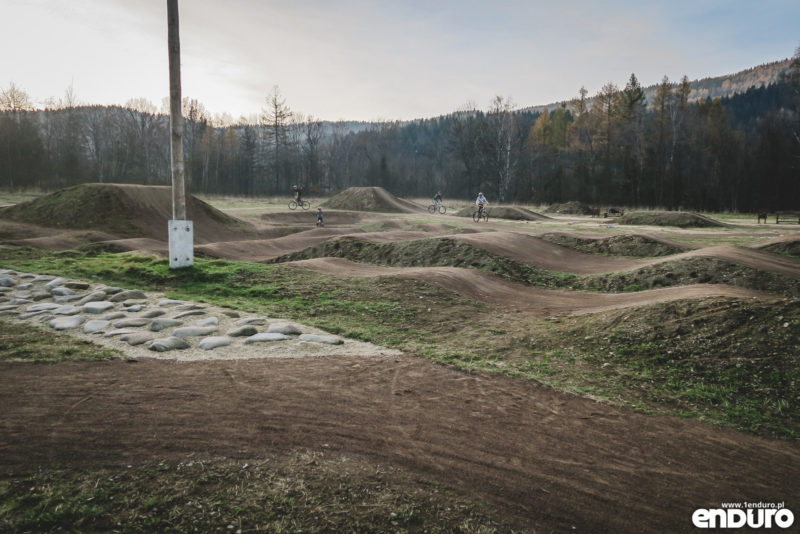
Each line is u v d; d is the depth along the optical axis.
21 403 3.82
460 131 86.44
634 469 3.29
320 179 97.56
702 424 4.15
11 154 55.81
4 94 56.06
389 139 128.12
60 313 6.99
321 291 9.09
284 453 3.20
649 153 63.91
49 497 2.57
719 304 6.39
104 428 3.43
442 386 4.76
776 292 10.54
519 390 4.77
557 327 7.19
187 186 71.12
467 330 7.14
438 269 11.41
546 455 3.43
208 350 5.62
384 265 14.78
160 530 2.36
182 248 10.70
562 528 2.58
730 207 62.91
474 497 2.82
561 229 26.69
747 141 68.69
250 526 2.42
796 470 3.38
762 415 4.32
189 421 3.61
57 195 23.80
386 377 4.93
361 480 2.92
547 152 79.94
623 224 33.25
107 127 75.56
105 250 15.57
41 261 12.01
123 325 6.43
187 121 85.19
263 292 8.98
